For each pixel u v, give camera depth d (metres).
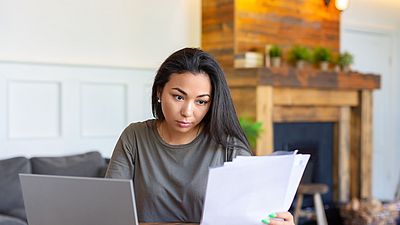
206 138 1.47
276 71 4.33
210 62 1.37
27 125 3.68
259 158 1.22
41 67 3.72
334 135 5.16
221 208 1.21
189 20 4.56
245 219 1.26
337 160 5.15
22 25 3.64
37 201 1.26
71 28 3.86
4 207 3.25
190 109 1.36
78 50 3.90
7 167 3.35
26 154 3.68
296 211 4.52
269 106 4.34
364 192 5.26
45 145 3.76
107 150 4.06
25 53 3.66
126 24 4.14
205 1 4.67
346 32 5.77
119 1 4.10
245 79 4.31
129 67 4.14
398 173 6.31
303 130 4.87
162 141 1.48
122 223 1.16
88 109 3.95
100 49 4.01
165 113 1.39
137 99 4.20
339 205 5.03
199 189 1.44
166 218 1.47
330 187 5.17
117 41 4.09
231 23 4.46
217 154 1.46
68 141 3.86
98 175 3.68
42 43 3.73
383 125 6.21
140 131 1.51
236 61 4.42
